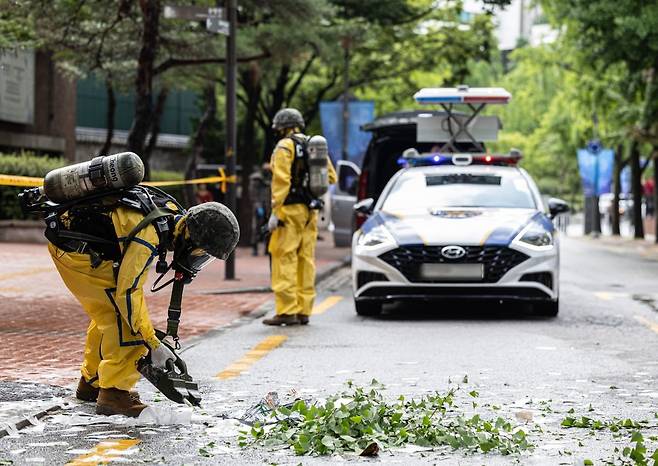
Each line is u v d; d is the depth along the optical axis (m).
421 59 38.88
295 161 13.10
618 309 15.30
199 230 6.76
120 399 7.23
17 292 16.25
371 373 9.44
